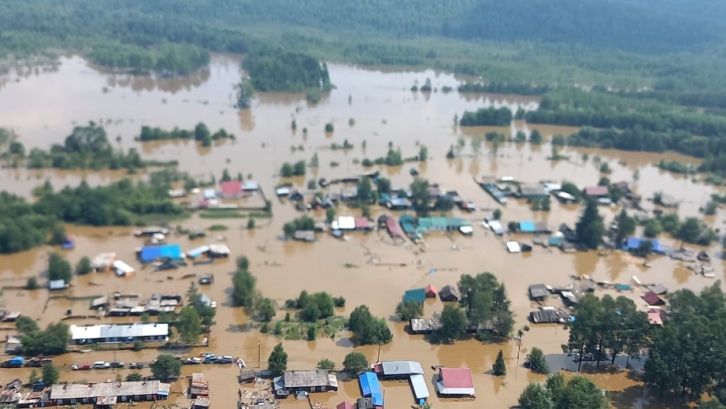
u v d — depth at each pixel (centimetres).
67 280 14438
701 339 11362
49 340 11881
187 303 13938
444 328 13350
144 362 11869
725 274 17112
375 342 12938
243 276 14262
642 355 13088
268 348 12569
